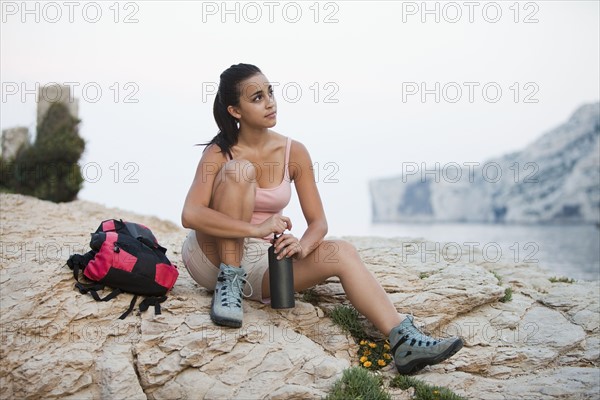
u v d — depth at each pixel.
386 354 4.51
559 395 4.12
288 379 4.04
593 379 4.34
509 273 6.02
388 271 5.35
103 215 8.08
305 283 4.55
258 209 4.58
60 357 3.96
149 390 3.98
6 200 7.16
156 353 4.05
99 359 4.01
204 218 4.21
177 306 4.38
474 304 5.03
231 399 3.87
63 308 4.20
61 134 10.63
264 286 4.51
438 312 4.91
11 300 4.18
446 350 4.09
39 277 4.35
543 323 5.07
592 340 4.92
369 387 4.00
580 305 5.32
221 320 4.17
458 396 4.03
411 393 4.14
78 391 3.91
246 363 4.08
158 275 4.33
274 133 4.73
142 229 4.69
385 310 4.36
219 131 4.62
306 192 4.68
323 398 3.91
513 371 4.56
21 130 10.66
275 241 4.29
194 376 3.99
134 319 4.26
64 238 5.74
